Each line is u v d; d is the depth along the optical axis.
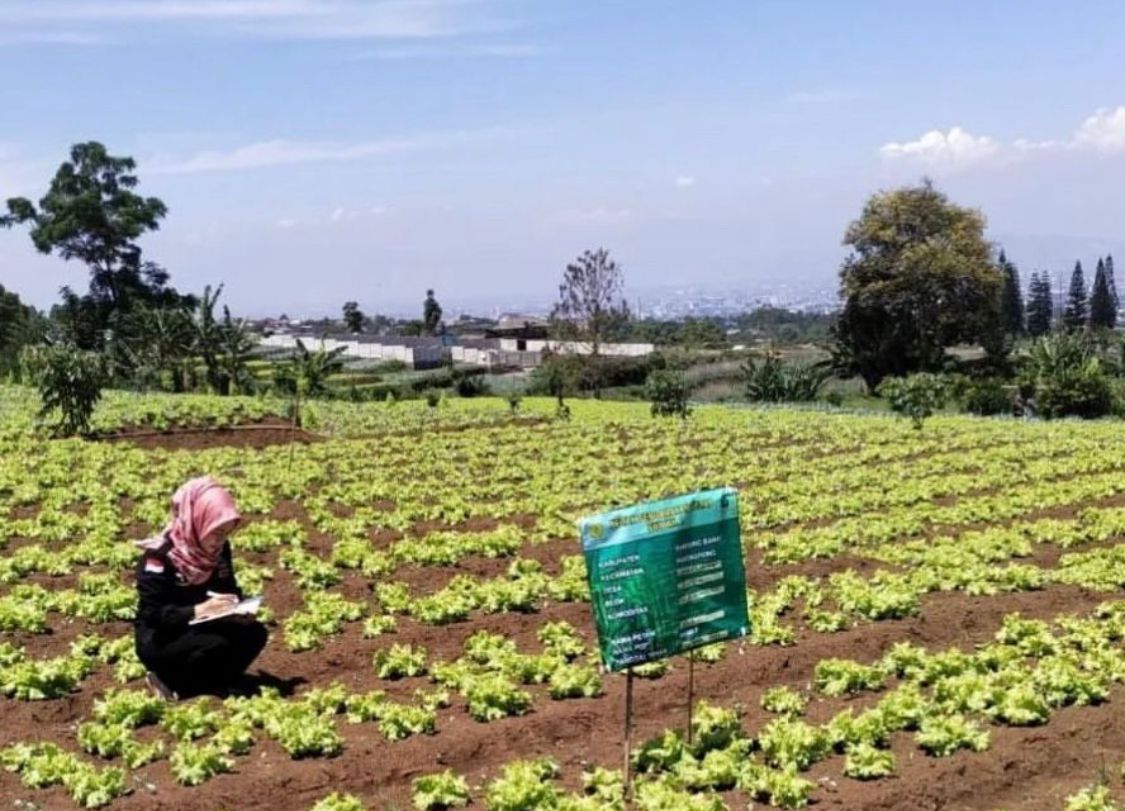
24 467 27.70
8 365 68.19
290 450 31.58
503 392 72.25
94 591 15.99
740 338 167.38
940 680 11.82
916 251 79.88
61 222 86.69
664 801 9.04
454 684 12.36
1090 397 51.00
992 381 61.12
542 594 16.20
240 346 63.25
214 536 12.19
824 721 11.31
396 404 52.09
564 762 10.46
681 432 39.34
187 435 36.22
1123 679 12.38
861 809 9.27
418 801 9.55
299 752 10.50
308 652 13.72
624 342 100.12
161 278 92.38
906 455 33.75
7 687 12.08
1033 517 23.23
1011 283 148.88
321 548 19.50
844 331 85.50
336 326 176.12
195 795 9.62
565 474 29.14
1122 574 16.98
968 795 9.66
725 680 12.45
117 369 62.81
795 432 39.31
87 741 10.62
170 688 12.25
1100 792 9.31
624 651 9.35
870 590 15.37
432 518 22.89
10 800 9.52
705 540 9.73
